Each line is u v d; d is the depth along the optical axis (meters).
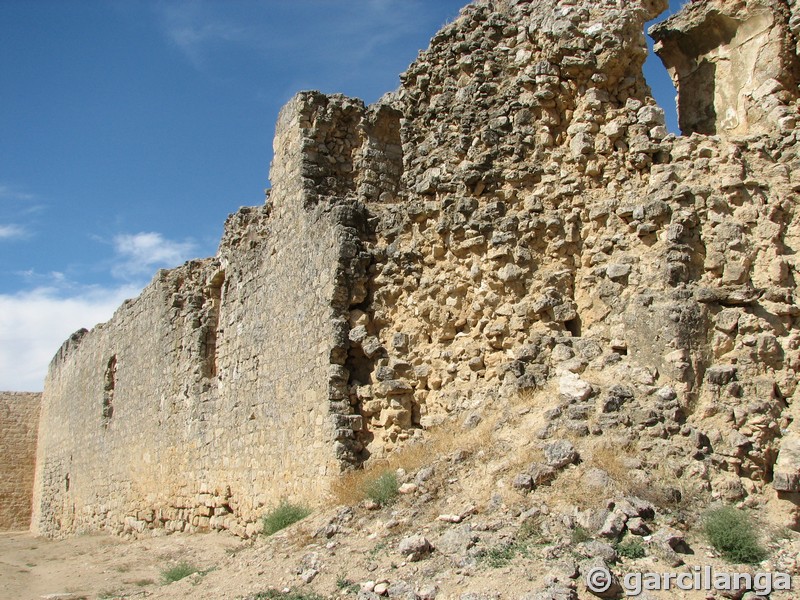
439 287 11.86
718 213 10.17
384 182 13.72
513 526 7.62
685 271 9.94
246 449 14.84
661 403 8.99
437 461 9.53
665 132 11.27
